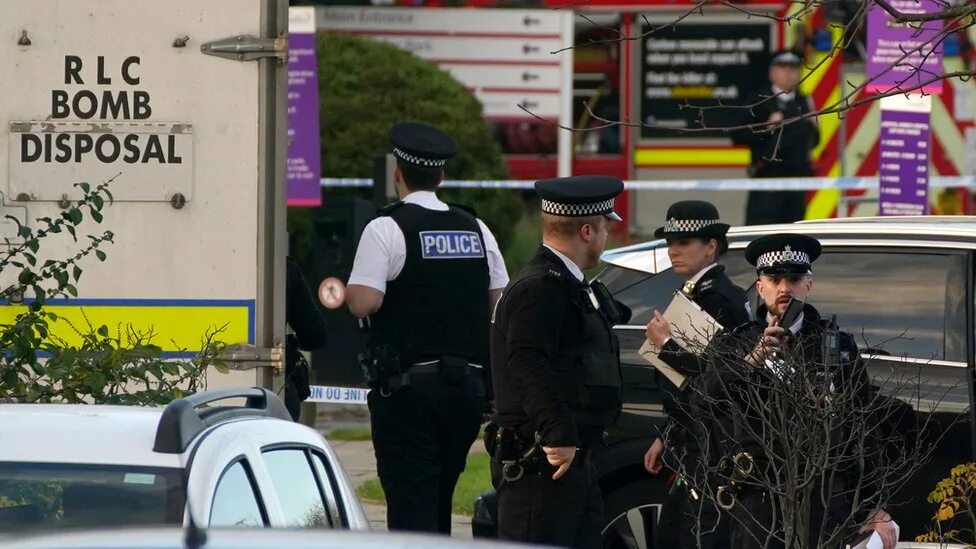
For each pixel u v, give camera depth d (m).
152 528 10.90
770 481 20.98
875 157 56.78
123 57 23.75
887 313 25.78
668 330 23.38
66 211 23.34
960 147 56.69
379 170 44.62
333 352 45.28
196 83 23.75
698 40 58.47
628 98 59.47
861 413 20.44
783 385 20.16
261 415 16.98
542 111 60.78
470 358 26.70
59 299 23.70
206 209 23.72
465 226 27.20
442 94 57.56
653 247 28.22
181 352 23.67
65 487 14.20
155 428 15.15
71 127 23.77
